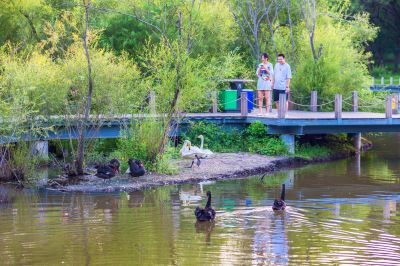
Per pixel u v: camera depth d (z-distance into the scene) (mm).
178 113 28062
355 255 16297
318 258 16047
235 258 16000
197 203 22266
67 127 27141
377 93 49719
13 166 26344
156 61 28797
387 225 19219
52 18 34781
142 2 38312
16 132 25859
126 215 20531
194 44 36281
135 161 26359
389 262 15805
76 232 18469
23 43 34219
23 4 34844
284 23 44344
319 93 38812
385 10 91250
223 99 35188
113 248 16875
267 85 33281
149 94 28766
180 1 31656
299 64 40188
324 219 19875
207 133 32500
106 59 27672
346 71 39625
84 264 15664
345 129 33406
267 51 44000
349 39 42188
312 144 35250
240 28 44000
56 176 26984
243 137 33000
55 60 31219
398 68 96562
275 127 32594
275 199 21281
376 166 31078
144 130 27469
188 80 27312
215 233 18188
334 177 27750
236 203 22188
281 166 30562
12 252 16625
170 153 29422
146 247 16938
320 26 43156
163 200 22828
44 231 18609
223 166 29000
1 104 25469
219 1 40406
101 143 31297
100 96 27219
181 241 17422
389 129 34188
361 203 22344
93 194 24000
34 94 26531
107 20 38656
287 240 17500
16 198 23344
